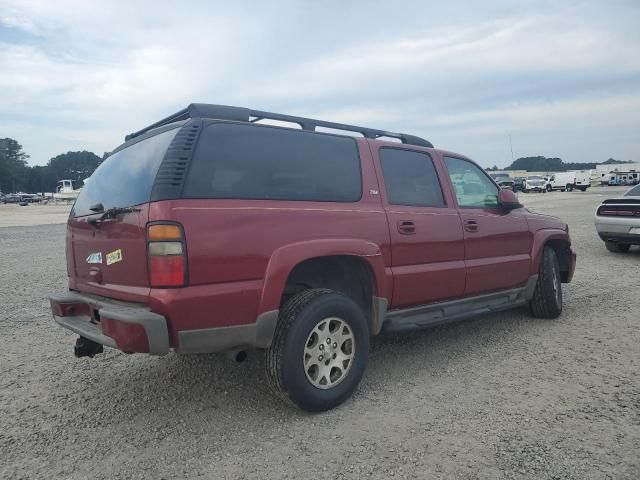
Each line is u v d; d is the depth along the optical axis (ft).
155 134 11.32
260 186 10.85
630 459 9.01
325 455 9.36
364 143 13.41
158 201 9.53
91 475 8.85
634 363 13.75
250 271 10.20
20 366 14.43
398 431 10.23
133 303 9.94
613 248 34.78
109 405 11.75
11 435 10.35
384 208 12.98
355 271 12.86
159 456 9.44
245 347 10.53
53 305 12.22
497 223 16.25
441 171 15.16
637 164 246.68
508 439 9.78
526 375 13.09
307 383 10.74
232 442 9.92
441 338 16.55
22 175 443.32
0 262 35.14
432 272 13.84
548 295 18.11
